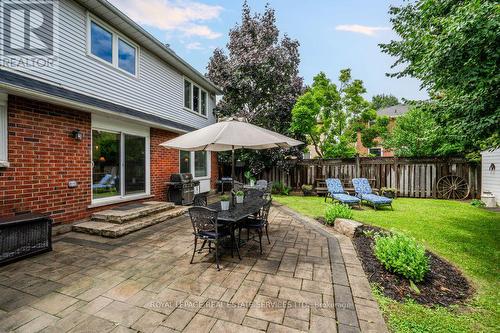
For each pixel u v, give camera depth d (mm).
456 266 3543
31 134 4406
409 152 12570
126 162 6672
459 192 10062
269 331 2080
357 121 14586
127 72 6766
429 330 2135
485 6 3002
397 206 8414
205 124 11516
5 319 2205
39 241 3791
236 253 3928
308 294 2668
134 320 2209
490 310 2477
